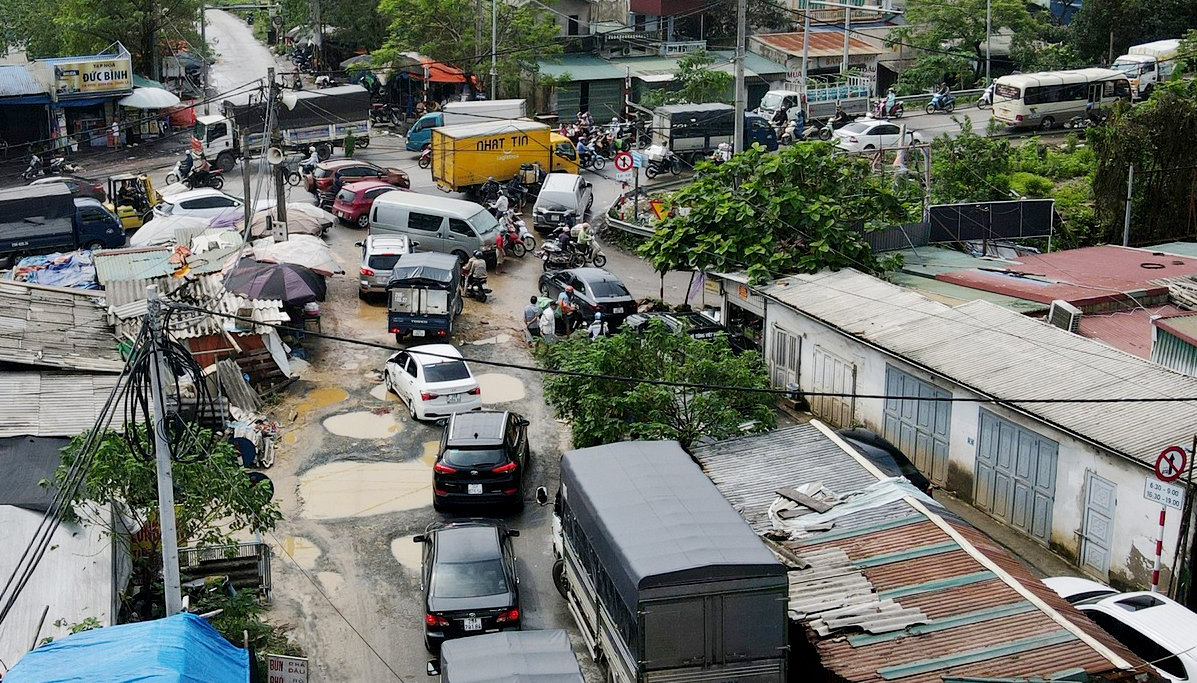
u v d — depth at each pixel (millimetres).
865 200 30547
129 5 60812
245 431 24062
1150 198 37312
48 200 36281
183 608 14703
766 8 71125
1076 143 48531
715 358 22266
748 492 18656
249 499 17453
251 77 71562
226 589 17578
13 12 64688
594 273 32750
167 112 57812
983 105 58656
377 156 52875
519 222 40125
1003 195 39625
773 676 14211
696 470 17266
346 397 27781
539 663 14031
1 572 16156
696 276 34906
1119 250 31438
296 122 50469
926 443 23422
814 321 26344
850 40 68312
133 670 11781
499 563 17875
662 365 22094
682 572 13914
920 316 25094
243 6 90688
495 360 30391
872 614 14695
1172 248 33469
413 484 23453
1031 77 52500
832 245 29297
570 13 65500
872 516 17297
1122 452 18391
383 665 17391
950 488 22922
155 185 48219
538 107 60812
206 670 12312
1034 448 20516
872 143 49594
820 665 14031
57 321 26484
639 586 13891
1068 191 42312
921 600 15039
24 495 18250
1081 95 53031
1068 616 14680
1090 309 25953
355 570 20141
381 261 34219
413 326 30531
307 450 24891
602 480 16922
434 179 46031
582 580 17141
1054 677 13234
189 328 27000
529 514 22328
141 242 36562
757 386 21812
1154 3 62156
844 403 25859
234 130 49406
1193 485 17438
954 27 63656
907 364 23344
